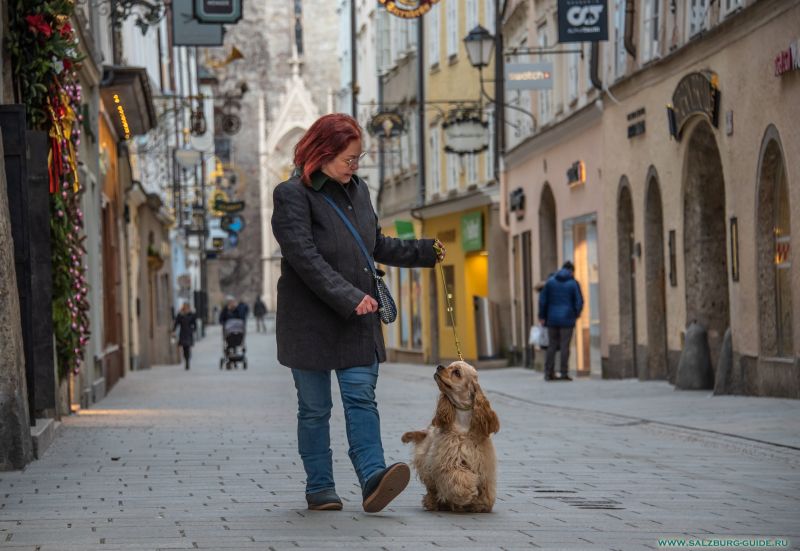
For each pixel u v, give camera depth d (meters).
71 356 16.89
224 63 48.69
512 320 37.44
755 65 18.59
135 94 26.59
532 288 34.69
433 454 8.17
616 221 26.69
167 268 53.56
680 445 13.41
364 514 8.25
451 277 42.31
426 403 21.83
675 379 23.28
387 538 7.27
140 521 8.04
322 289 7.82
